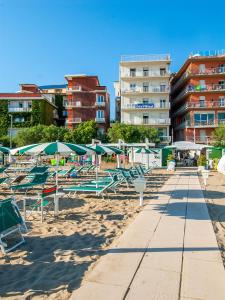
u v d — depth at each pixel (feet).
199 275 15.78
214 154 123.44
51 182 60.39
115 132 155.74
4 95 189.67
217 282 14.99
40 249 20.57
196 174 78.64
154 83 193.26
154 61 192.24
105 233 24.08
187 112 189.88
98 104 195.83
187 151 160.25
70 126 195.42
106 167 106.63
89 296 13.60
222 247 20.51
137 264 17.24
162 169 99.66
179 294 13.76
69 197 40.96
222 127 158.10
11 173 81.61
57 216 30.14
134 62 193.88
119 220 28.45
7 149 61.72
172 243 20.95
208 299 13.39
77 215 30.60
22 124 187.83
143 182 35.14
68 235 23.66
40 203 30.68
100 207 34.45
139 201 38.01
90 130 158.92
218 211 32.55
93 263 17.93
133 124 186.09
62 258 18.84
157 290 14.14
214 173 83.41
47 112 197.16
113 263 17.42
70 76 199.82
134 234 23.17
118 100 232.53
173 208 33.35
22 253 19.83
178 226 25.55
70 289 14.66
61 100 221.05
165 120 189.67
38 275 16.43
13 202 22.30
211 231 24.04
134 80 194.39
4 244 20.38
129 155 119.03
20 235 22.97
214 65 181.57
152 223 26.61
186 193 44.52
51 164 111.65
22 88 219.00
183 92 193.57
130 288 14.34
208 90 180.45
